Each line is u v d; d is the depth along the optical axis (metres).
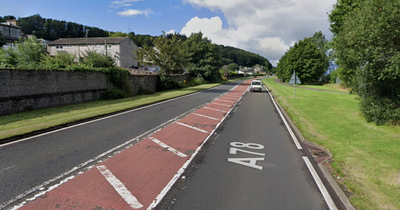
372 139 7.50
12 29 44.22
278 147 6.93
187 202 3.82
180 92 25.09
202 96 22.38
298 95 23.00
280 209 3.66
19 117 10.09
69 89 14.54
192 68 46.44
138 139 7.48
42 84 12.68
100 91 17.19
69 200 3.78
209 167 5.32
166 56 27.70
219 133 8.59
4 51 19.59
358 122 10.09
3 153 5.95
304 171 5.16
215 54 48.50
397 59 7.38
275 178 4.79
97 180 4.53
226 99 20.50
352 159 5.68
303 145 7.15
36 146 6.57
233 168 5.28
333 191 4.26
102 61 19.70
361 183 4.45
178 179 4.67
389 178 4.66
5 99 10.65
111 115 11.60
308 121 10.42
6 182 4.37
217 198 3.96
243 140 7.67
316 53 52.56
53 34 79.31
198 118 11.41
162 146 6.82
